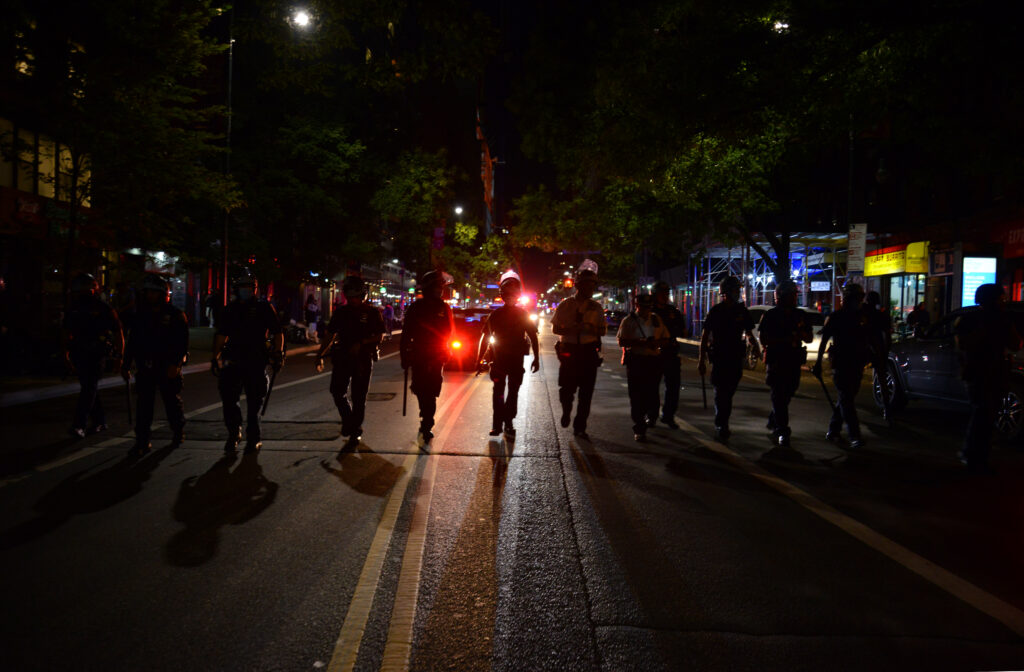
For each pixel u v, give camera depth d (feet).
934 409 39.50
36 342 49.93
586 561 14.43
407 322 27.14
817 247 98.37
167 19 50.98
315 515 17.39
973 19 29.71
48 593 12.53
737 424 32.86
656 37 36.94
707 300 132.77
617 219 84.79
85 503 18.26
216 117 85.05
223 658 10.28
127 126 51.62
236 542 15.37
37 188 62.59
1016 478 22.39
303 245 97.86
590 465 23.53
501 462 23.82
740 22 34.55
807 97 35.58
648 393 28.43
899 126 44.52
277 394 42.55
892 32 32.37
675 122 35.73
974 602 12.52
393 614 11.82
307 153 90.48
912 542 15.89
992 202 68.59
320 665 10.11
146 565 13.94
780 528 16.81
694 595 12.73
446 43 37.63
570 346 28.66
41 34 48.24
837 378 27.81
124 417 32.78
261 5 40.37
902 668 10.14
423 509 18.01
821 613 12.00
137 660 10.19
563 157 43.52
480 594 12.70
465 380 53.57
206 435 28.02
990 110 49.90
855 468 23.61
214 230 78.59
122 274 57.41
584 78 37.11
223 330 24.59
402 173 104.78
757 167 64.90
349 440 26.00
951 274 68.49
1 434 27.99
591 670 10.03
